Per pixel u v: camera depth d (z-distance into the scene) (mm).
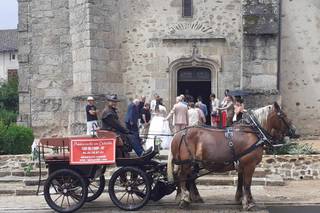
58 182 10461
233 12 18625
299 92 18859
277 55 17516
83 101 18234
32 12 20594
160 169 10516
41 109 20531
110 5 18688
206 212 9945
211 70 18781
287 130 10562
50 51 20391
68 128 20094
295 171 13625
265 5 17453
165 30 18828
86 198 10438
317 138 18766
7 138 15969
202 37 18641
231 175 13305
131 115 15117
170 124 17969
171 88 18859
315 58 18828
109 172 13492
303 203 10727
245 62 17453
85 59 18328
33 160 14539
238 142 10078
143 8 18891
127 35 18984
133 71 18969
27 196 12352
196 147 10188
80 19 18500
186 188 10391
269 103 17250
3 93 40625
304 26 18797
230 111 16109
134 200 11172
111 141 10461
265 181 12836
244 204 10031
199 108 16672
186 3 18828
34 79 20641
